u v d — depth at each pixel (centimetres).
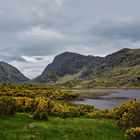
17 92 6397
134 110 2684
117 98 11019
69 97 8956
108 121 2967
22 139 2069
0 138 2053
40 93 7581
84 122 2784
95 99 10156
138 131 2308
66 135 2244
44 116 2758
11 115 2786
